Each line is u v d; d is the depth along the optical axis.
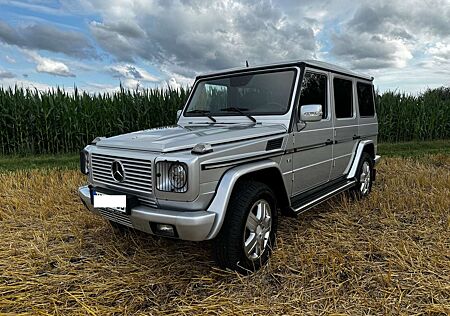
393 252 3.13
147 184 2.62
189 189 2.46
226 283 2.69
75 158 9.45
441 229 3.69
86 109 10.84
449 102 14.20
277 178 3.18
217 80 3.95
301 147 3.52
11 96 10.50
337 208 4.48
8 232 3.79
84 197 3.18
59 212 4.36
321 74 3.90
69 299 2.52
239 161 2.78
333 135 4.19
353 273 2.79
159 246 3.36
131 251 3.30
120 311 2.37
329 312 2.32
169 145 2.62
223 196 2.58
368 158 5.18
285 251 3.20
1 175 6.35
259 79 3.66
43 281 2.76
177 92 11.63
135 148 2.76
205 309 2.37
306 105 3.29
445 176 5.88
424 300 2.44
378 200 4.75
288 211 3.31
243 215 2.71
